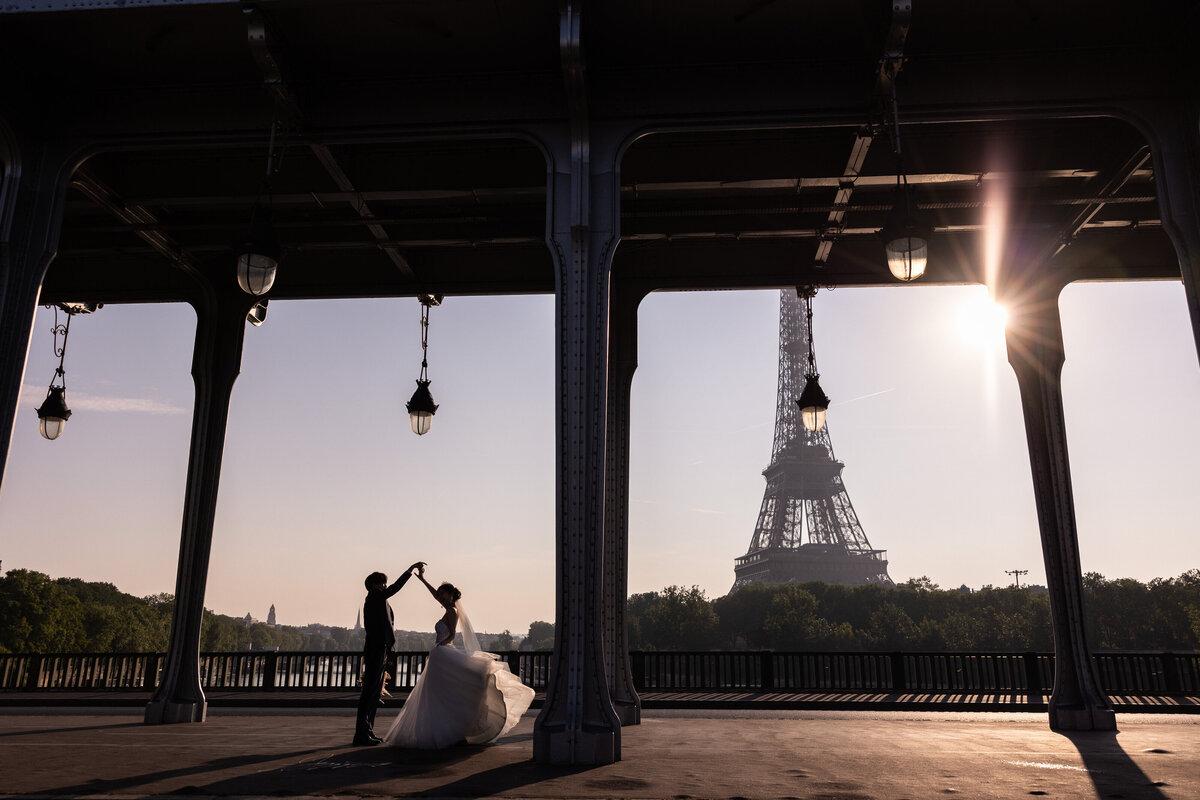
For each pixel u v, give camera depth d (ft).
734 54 28.60
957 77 28.14
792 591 415.03
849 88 28.50
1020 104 27.84
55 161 29.55
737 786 21.45
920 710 54.75
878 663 67.51
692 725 41.22
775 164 35.60
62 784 21.50
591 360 27.14
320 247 41.06
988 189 37.04
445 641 32.22
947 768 25.26
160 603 551.18
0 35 27.40
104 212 39.29
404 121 29.40
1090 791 21.03
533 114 29.12
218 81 29.84
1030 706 54.13
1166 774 24.13
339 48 28.32
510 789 20.77
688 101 28.76
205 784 21.63
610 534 40.37
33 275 28.63
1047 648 358.43
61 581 465.88
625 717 39.52
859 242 42.73
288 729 38.01
